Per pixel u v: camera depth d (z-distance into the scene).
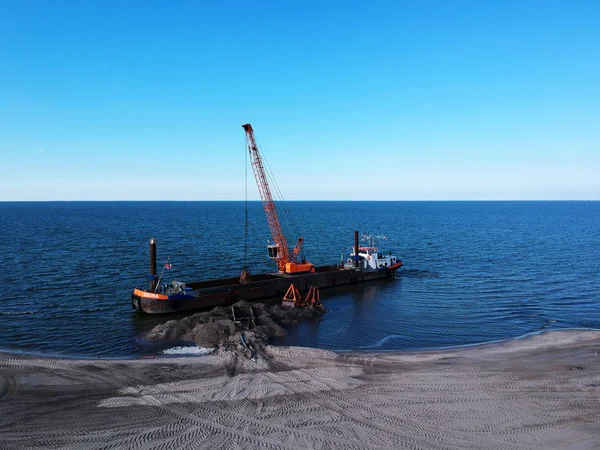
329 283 67.62
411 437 22.06
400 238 136.38
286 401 26.03
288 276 65.75
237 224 188.88
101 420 23.45
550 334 42.03
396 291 64.62
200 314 44.16
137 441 21.34
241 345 35.84
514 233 155.25
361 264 75.12
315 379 29.56
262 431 22.44
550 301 56.84
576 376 30.55
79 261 82.06
